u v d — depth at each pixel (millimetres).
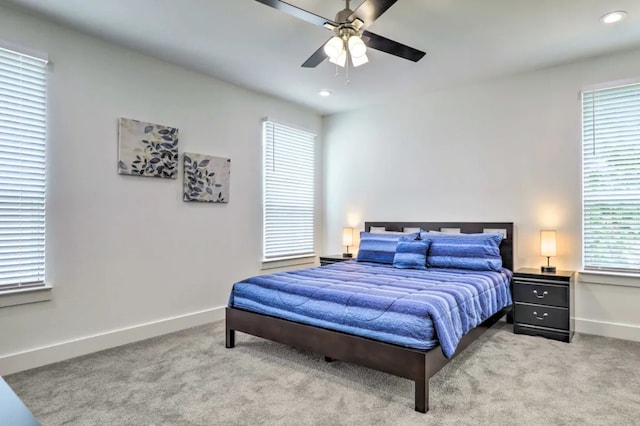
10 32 2631
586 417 2004
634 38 3074
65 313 2891
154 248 3479
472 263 3594
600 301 3436
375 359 2232
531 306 3402
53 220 2838
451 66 3654
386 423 1956
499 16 2705
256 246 4473
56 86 2861
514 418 1997
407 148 4672
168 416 2033
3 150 2607
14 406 879
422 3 2537
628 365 2705
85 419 2000
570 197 3609
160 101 3521
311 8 2578
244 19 2773
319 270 3625
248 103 4375
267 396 2254
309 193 5266
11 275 2643
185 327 3705
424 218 4527
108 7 2617
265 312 2846
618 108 3396
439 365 2172
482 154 4117
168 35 3031
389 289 2645
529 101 3830
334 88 4309
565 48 3256
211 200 3945
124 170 3244
